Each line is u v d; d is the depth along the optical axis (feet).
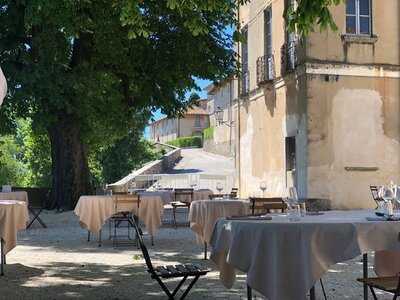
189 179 95.04
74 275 24.27
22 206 24.38
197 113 241.76
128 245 34.68
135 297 19.94
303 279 13.41
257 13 69.21
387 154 56.80
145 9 55.36
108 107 62.28
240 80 75.25
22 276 24.07
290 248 13.64
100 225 34.27
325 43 55.36
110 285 22.03
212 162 142.00
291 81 58.80
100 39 57.36
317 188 54.80
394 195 15.58
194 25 32.55
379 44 56.65
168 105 65.67
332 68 55.47
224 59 62.18
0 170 124.67
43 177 105.19
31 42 55.36
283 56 60.03
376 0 56.70
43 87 52.65
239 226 14.61
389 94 56.95
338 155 55.47
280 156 62.23
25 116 59.21
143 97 65.26
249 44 72.64
